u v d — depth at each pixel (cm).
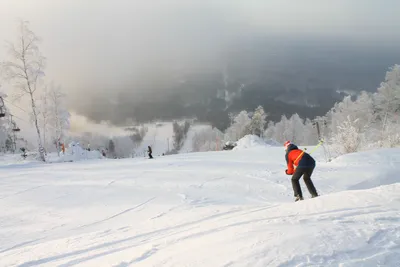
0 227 762
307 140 6419
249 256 293
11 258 514
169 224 620
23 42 2995
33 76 3067
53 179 1430
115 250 474
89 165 1955
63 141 4169
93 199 1014
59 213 872
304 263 263
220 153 2375
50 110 3931
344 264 254
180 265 313
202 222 588
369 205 447
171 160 1966
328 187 971
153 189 1119
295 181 712
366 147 1623
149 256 381
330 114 6662
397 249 274
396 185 539
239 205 803
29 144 5650
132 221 739
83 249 505
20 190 1194
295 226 367
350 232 319
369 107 4284
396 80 3994
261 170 1362
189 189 1088
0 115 3394
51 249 532
